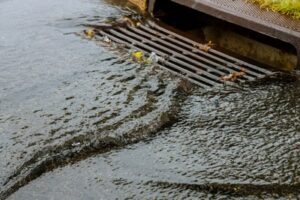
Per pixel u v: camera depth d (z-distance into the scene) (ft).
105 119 14.94
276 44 18.85
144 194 12.69
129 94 16.12
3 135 14.14
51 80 16.65
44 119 14.84
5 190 12.57
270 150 14.15
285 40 17.60
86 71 17.17
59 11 20.93
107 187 12.84
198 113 15.56
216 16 18.93
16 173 12.98
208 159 13.82
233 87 16.88
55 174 13.16
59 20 20.29
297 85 16.99
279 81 17.22
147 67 17.56
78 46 18.62
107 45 18.85
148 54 18.42
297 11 18.39
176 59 18.29
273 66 18.98
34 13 20.76
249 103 16.05
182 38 19.81
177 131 14.83
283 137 14.66
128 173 13.28
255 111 15.70
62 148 13.83
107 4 21.53
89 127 14.60
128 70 17.33
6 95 15.84
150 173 13.29
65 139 14.10
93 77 16.85
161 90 16.42
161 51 18.85
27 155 13.47
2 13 20.67
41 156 13.52
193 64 18.28
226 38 20.30
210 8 19.02
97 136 14.29
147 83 16.70
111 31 19.83
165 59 18.28
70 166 13.44
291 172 13.43
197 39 20.65
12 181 12.80
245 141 14.47
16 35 19.13
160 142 14.40
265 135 14.71
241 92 16.60
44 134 14.24
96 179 13.06
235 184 13.02
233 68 18.25
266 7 18.90
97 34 19.61
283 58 18.85
